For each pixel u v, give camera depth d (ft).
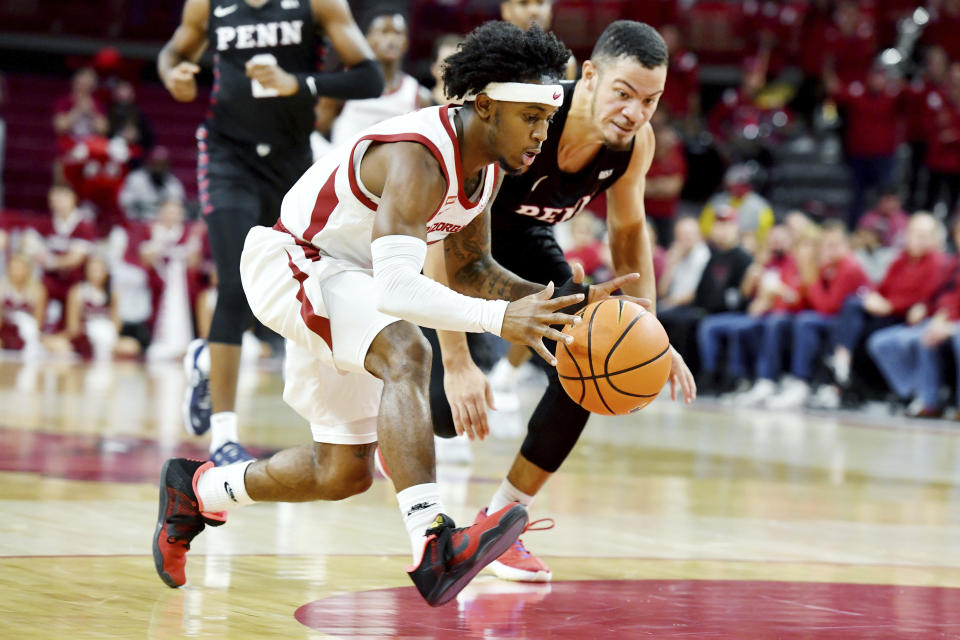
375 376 11.29
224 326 18.89
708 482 23.66
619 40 13.34
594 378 11.55
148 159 64.18
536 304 10.40
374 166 11.29
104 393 36.50
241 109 19.98
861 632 11.37
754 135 63.98
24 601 11.34
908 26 71.61
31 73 81.35
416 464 10.71
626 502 20.27
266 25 20.17
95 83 65.92
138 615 11.05
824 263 44.24
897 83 62.85
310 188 11.94
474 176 11.66
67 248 54.39
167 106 79.46
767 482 24.17
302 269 11.78
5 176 74.49
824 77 65.82
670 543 16.43
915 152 61.41
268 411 33.78
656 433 34.09
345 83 19.80
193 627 10.68
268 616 11.23
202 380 21.09
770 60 70.33
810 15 67.87
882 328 42.52
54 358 52.37
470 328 10.55
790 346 45.32
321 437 12.24
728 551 15.99
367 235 11.66
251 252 12.14
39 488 18.38
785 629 11.41
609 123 13.43
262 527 16.12
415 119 11.22
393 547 15.03
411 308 10.59
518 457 14.24
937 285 41.24
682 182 60.64
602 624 11.43
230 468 12.65
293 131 20.22
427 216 11.01
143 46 81.76
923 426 39.14
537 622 11.43
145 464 21.62
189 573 13.09
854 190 61.41
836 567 15.14
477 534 10.30
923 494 23.43
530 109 10.96
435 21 78.64
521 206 14.85
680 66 65.26
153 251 55.42
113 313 55.21
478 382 13.05
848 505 21.35
